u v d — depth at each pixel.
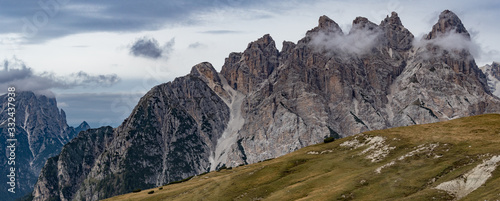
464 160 146.00
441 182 137.25
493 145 151.50
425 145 169.62
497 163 134.50
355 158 185.75
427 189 135.88
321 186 162.75
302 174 184.62
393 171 155.50
